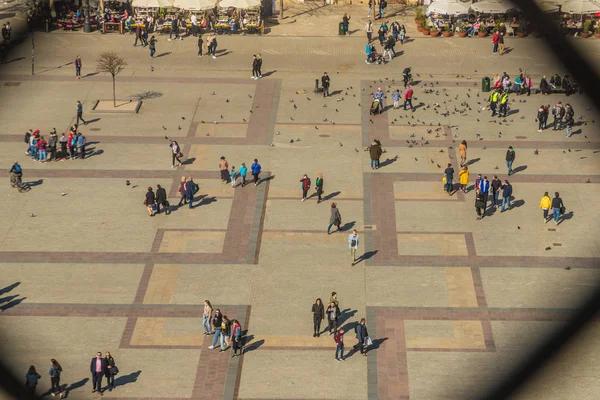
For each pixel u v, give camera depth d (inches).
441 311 1868.8
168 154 2522.1
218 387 1668.3
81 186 2353.6
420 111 2787.9
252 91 2923.2
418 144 2578.7
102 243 2106.3
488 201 2288.4
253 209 2252.7
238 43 3294.8
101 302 1900.8
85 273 1994.3
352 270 2007.9
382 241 2114.9
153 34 3356.3
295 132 2650.1
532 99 2864.2
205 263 2033.7
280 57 3189.0
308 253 2073.1
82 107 2790.4
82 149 2486.5
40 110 2773.1
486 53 3216.0
